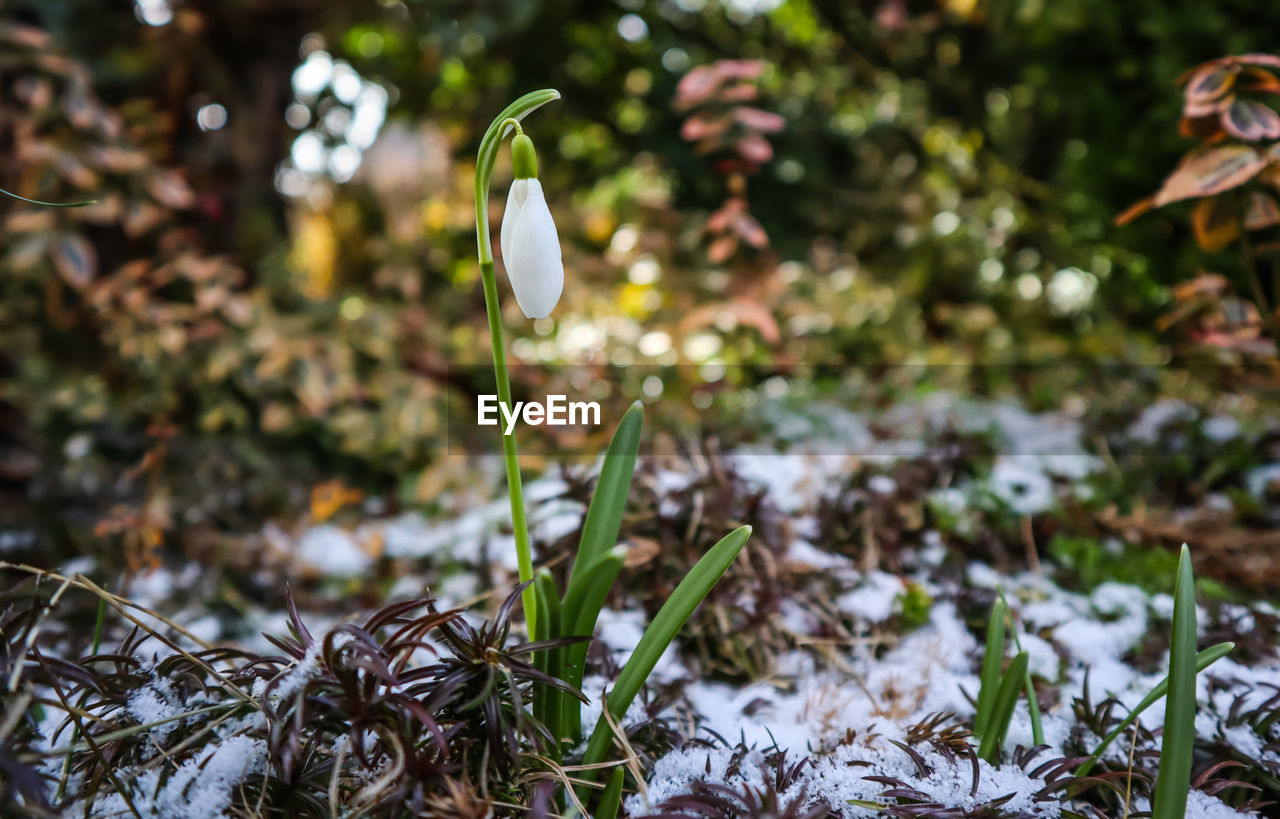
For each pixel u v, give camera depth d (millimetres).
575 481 355
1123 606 345
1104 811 250
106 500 499
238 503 541
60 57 644
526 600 249
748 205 1062
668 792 237
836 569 348
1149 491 457
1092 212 657
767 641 313
